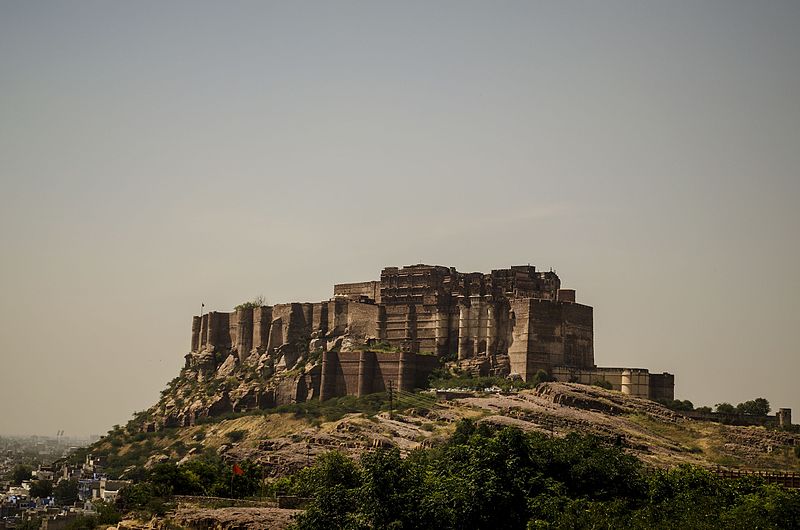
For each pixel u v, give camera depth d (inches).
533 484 6122.1
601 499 6284.5
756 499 5920.3
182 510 7253.9
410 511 5964.6
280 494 7755.9
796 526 5674.2
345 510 6186.0
